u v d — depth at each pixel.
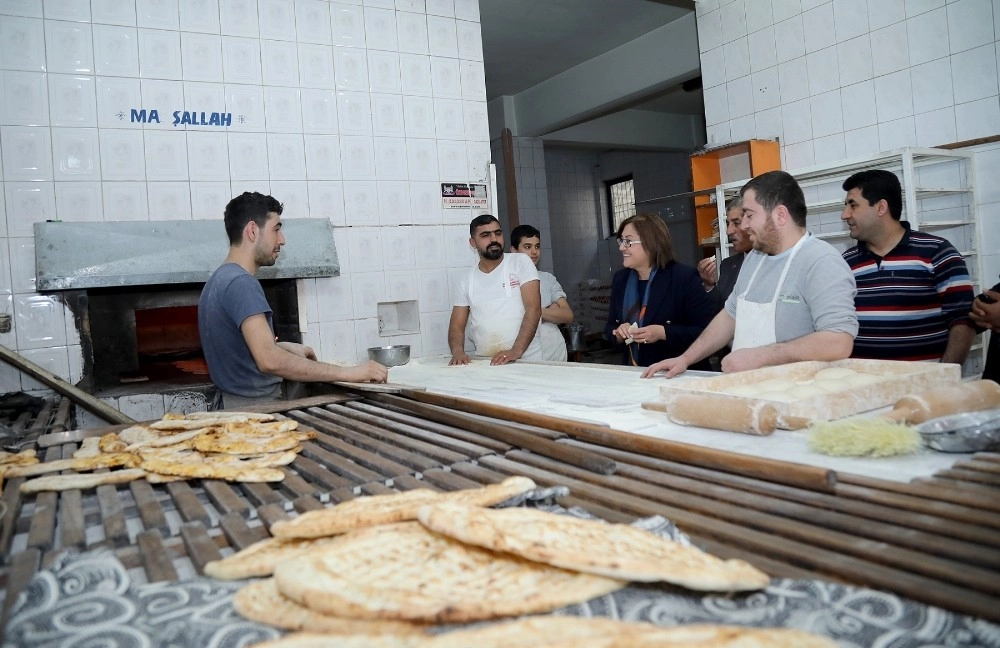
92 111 3.58
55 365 3.47
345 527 1.02
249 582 0.93
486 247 3.85
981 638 0.67
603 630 0.69
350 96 4.27
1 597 0.95
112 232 3.52
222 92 3.90
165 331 4.12
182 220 3.73
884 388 1.55
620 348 3.62
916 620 0.71
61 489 1.39
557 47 7.04
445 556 0.90
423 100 4.50
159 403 3.50
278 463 1.54
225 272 2.69
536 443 1.46
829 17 4.42
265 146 4.02
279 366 2.55
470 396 2.24
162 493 1.43
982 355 3.95
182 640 0.76
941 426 1.23
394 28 4.41
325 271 3.98
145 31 3.70
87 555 0.98
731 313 2.47
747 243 3.27
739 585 0.77
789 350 2.00
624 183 11.34
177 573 0.99
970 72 3.82
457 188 4.62
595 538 0.89
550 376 2.67
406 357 3.65
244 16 3.96
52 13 3.49
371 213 4.33
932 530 0.88
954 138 3.91
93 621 0.81
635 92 7.07
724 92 5.11
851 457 1.25
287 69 4.08
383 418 2.03
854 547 0.86
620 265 11.01
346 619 0.77
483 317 3.92
